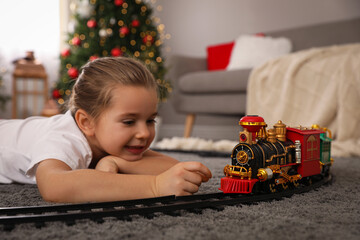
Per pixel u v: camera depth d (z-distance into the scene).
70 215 0.55
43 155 0.78
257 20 3.81
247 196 0.71
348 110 2.04
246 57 3.16
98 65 0.87
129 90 0.80
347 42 3.01
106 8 3.37
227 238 0.48
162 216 0.58
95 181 0.66
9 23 3.90
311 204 0.70
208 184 0.93
